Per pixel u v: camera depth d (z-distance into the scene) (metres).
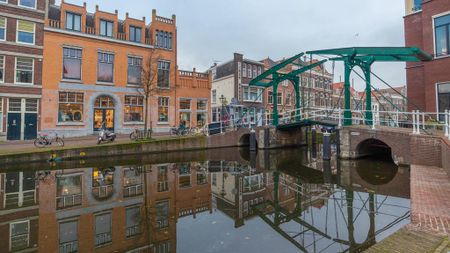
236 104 32.22
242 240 5.39
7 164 12.73
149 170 13.01
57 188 9.44
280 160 16.97
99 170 12.77
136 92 24.36
